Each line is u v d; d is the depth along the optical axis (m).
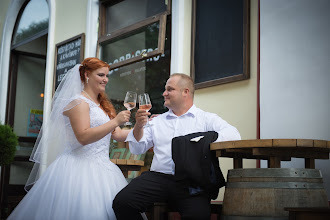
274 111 3.13
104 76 2.98
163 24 4.64
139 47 4.99
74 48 5.98
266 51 3.24
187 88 2.78
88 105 2.82
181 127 2.74
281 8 3.17
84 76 2.96
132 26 5.09
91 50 5.71
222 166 3.73
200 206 2.42
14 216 2.71
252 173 2.22
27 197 2.76
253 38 3.57
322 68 2.88
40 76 8.42
